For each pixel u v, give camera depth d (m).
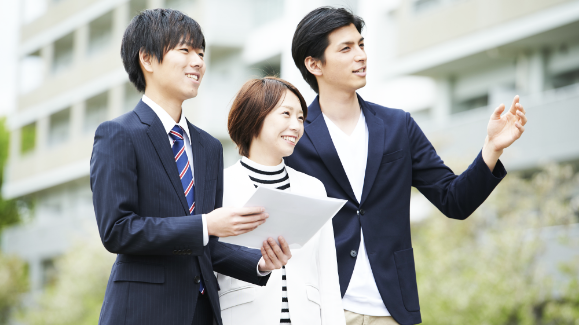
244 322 3.15
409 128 3.95
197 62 2.99
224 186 3.39
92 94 23.95
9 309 22.58
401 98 17.52
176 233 2.67
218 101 18.94
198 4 19.23
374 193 3.74
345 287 3.58
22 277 23.19
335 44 3.80
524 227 10.64
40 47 27.50
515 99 3.38
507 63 14.84
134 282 2.73
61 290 18.06
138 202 2.82
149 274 2.75
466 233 11.13
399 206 3.79
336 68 3.80
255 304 3.18
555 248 10.94
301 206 2.79
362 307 3.59
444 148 14.57
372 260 3.64
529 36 13.57
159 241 2.66
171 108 3.04
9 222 32.03
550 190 10.95
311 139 3.82
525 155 13.30
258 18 18.83
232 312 3.18
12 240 27.45
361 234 3.70
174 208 2.85
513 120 3.46
